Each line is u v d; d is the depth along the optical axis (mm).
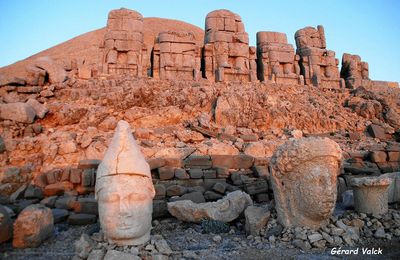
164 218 6039
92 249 4012
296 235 4461
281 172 4777
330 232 4543
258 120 9484
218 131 8828
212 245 4570
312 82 13625
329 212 4480
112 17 12227
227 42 12930
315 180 4480
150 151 7094
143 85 9977
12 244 4469
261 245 4445
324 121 10055
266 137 8812
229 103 9672
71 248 4441
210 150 7488
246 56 13125
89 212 5762
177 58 12109
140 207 4156
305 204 4523
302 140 4668
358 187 5281
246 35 13258
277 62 13531
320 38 14906
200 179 6820
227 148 7648
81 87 9891
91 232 5090
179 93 9969
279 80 13055
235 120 9414
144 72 12078
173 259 3986
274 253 4105
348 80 14148
